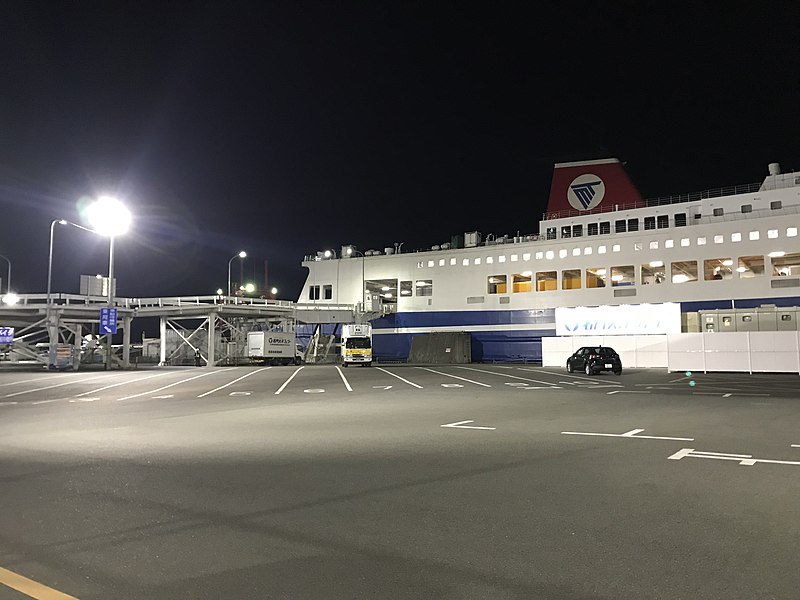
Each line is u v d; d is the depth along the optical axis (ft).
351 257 179.83
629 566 14.30
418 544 16.07
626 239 140.77
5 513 19.22
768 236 125.08
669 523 17.70
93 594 12.92
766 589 12.89
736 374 103.30
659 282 136.87
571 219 151.23
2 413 49.88
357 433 36.55
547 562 14.64
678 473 24.62
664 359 125.18
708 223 132.67
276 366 145.69
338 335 182.70
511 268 155.22
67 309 138.72
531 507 19.63
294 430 38.04
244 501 20.59
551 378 91.86
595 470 25.35
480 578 13.66
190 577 13.85
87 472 25.44
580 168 154.71
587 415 44.96
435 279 164.96
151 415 47.06
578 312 140.46
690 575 13.71
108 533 17.16
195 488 22.49
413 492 21.76
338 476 24.50
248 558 15.08
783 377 94.68
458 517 18.57
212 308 146.41
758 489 21.79
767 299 123.85
